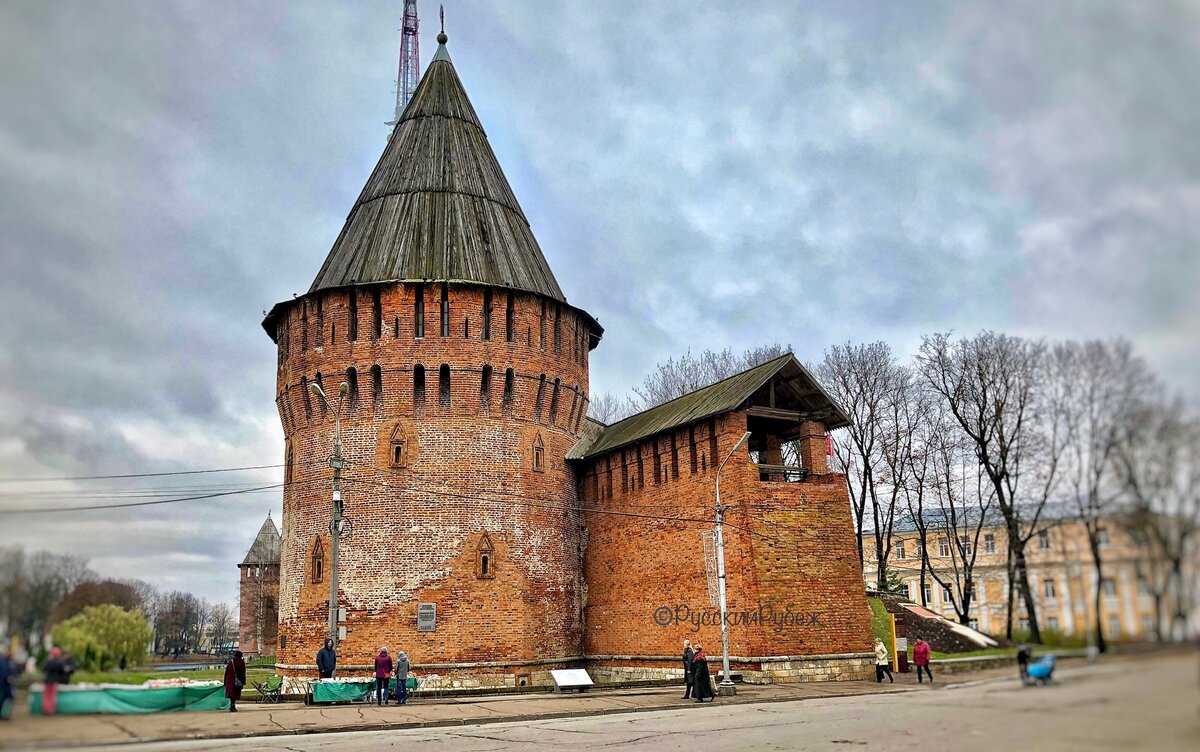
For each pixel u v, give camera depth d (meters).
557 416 52.16
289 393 51.00
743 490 41.16
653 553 46.53
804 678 40.06
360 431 48.19
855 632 41.84
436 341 48.66
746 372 45.91
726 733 24.27
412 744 24.02
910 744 16.75
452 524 47.44
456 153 54.78
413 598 46.41
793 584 40.97
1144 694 7.84
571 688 43.03
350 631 46.09
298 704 36.88
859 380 70.81
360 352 48.69
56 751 15.12
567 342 53.44
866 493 71.38
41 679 14.95
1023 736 9.40
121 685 17.17
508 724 29.28
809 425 44.38
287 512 50.91
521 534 48.88
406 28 97.25
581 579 52.00
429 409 48.22
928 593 64.62
